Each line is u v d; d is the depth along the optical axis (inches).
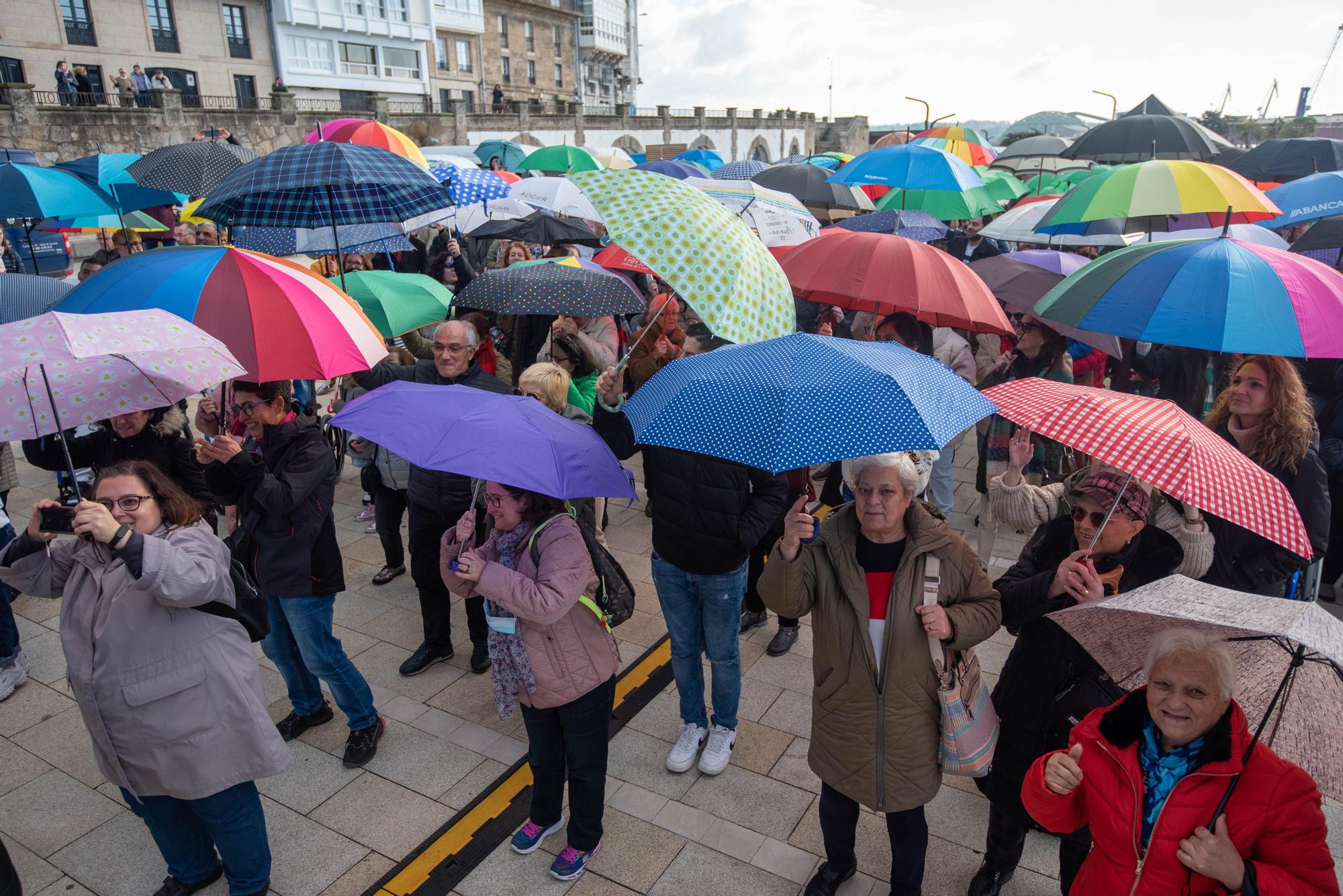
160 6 1299.2
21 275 213.3
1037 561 120.9
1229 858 77.2
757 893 133.2
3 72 1168.8
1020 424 107.7
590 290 221.1
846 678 114.0
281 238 279.7
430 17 1710.1
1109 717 88.2
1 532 189.3
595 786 132.6
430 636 193.0
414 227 303.9
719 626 152.4
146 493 112.4
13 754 167.5
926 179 326.3
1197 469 93.1
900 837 118.6
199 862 132.5
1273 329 130.5
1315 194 314.8
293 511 146.9
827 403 97.3
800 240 276.1
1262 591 137.2
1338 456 210.8
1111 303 146.4
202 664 115.0
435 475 175.5
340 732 172.6
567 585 120.3
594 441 123.9
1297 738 81.4
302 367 137.9
